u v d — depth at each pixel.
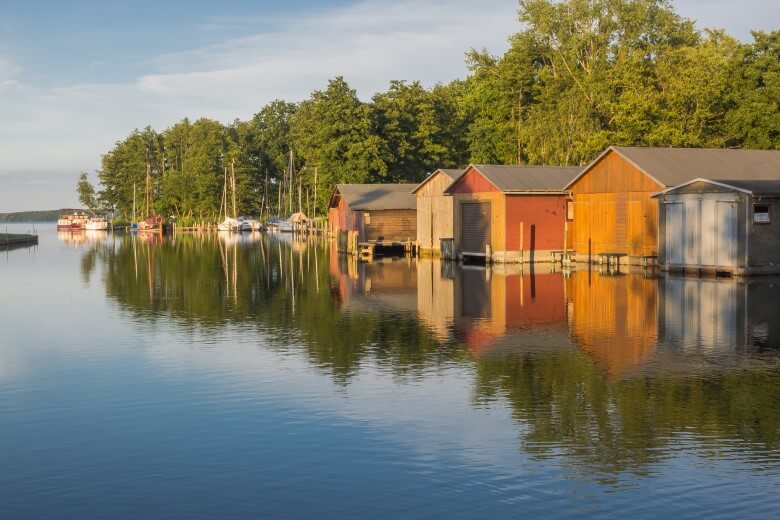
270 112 145.62
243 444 11.13
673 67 62.41
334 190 74.94
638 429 11.61
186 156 147.62
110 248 72.75
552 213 46.34
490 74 84.81
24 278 39.44
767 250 35.59
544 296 27.88
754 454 10.51
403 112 85.19
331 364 16.38
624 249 42.06
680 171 40.00
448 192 49.62
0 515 8.88
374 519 8.62
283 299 28.34
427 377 15.05
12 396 14.02
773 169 41.66
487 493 9.29
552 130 64.38
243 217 132.88
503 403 13.09
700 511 8.75
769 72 58.41
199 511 8.91
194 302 27.84
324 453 10.72
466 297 28.03
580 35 78.50
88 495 9.41
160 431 11.80
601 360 16.45
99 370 16.12
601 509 8.81
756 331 19.75
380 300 27.56
